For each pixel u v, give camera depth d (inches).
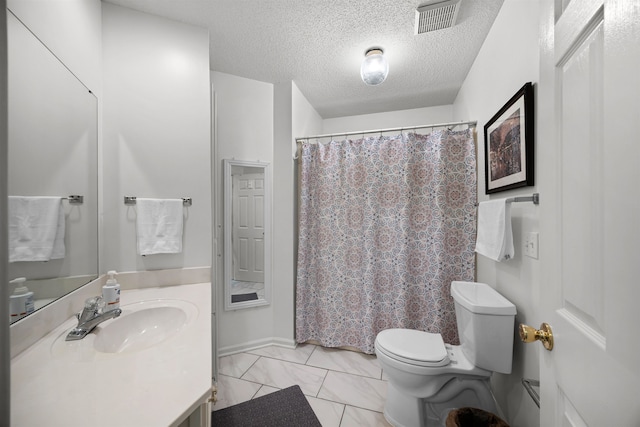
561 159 24.1
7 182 17.7
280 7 57.7
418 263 81.4
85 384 25.3
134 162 58.1
